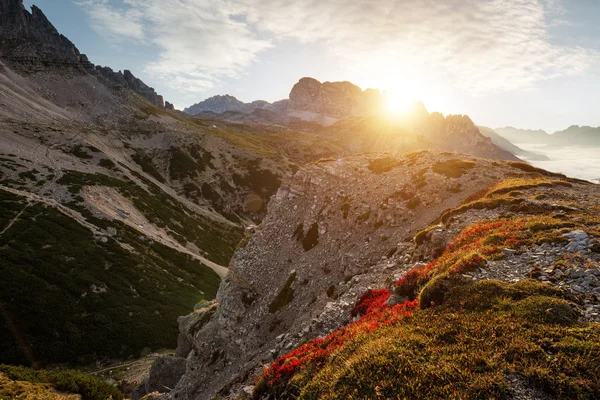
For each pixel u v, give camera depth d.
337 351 14.96
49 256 95.69
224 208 187.00
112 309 90.44
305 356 17.69
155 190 169.00
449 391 9.88
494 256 17.98
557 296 13.35
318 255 42.28
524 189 31.88
